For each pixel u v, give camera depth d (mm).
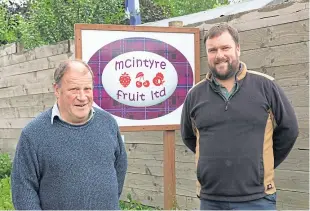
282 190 5445
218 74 4086
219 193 4078
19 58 10039
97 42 5895
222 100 4109
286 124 4137
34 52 9508
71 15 12516
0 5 16406
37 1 12812
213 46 4102
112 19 12914
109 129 3906
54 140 3670
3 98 10781
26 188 3621
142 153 7441
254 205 4020
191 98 4309
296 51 5309
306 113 5203
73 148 3689
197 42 6199
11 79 10406
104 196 3730
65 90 3701
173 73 6129
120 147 4055
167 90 6113
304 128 5219
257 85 4102
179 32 6145
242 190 4008
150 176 7309
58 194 3645
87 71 3750
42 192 3678
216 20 6270
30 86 9727
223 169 4039
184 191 6801
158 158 7160
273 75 5555
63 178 3648
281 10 5477
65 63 3762
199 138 4227
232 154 4020
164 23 10992
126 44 5992
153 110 6066
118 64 5965
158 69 6086
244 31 5895
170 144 6137
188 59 6180
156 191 7203
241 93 4078
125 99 5992
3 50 10656
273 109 4094
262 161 4035
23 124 10094
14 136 10461
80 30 5848
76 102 3693
